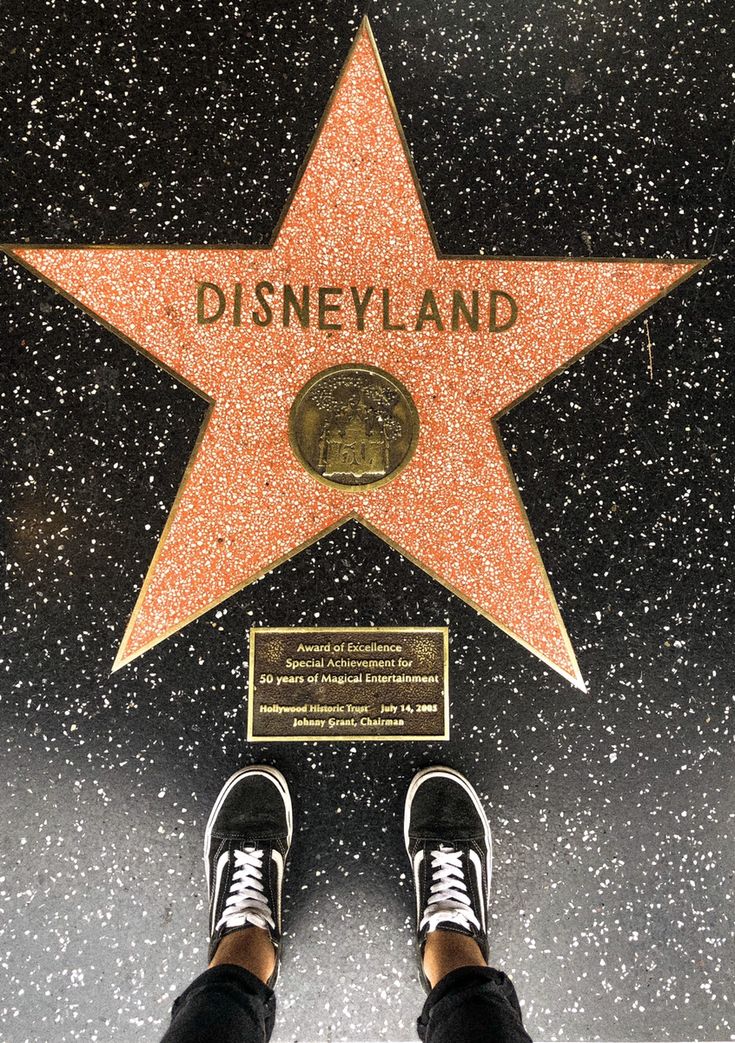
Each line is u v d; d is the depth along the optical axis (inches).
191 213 41.8
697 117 42.7
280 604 41.2
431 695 41.1
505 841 40.8
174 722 40.9
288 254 41.7
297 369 41.5
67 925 40.0
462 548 41.3
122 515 41.3
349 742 40.9
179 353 41.5
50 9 42.3
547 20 42.6
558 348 41.9
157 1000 39.6
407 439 41.4
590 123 42.6
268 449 41.3
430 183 42.1
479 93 42.4
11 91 42.1
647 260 42.3
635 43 42.8
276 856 39.4
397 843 40.6
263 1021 33.5
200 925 40.1
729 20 42.8
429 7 42.4
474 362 41.6
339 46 42.3
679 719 41.5
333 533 41.4
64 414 41.6
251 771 40.3
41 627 41.0
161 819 40.5
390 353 41.6
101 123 42.1
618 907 40.7
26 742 40.6
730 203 42.6
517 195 42.3
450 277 41.8
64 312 41.7
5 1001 39.5
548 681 41.4
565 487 41.9
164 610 41.1
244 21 42.3
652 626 41.8
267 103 42.1
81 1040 39.4
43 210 41.9
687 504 42.2
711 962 40.5
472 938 37.5
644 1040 39.9
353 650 41.1
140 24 42.3
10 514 41.3
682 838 41.0
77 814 40.4
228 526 41.2
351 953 39.9
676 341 42.4
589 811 41.0
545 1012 40.0
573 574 41.7
